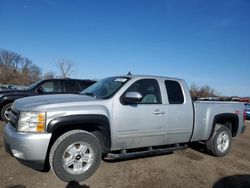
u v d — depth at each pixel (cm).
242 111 709
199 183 477
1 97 930
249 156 687
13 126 450
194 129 602
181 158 615
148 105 528
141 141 524
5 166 488
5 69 6694
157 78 568
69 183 439
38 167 427
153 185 453
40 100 463
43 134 417
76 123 442
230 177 520
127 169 518
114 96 493
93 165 459
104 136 476
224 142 664
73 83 1041
